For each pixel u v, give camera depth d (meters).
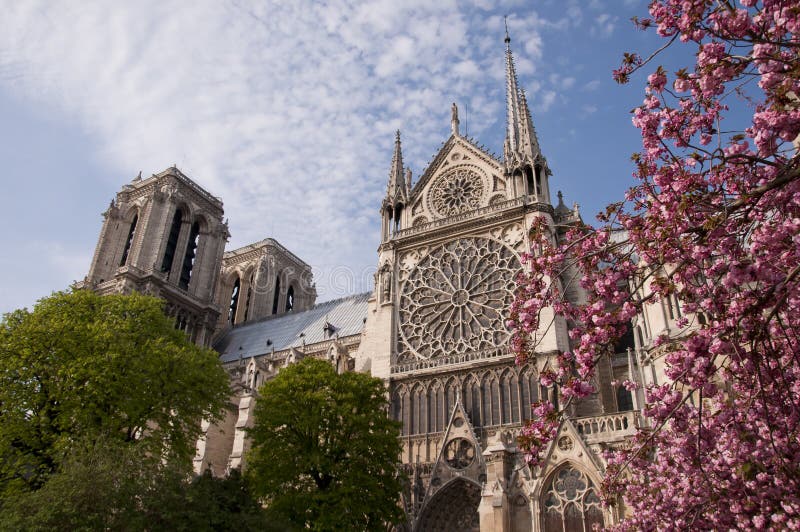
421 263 63.50
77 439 34.34
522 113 65.62
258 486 41.38
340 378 46.28
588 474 40.97
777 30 15.23
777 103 15.44
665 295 18.98
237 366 86.75
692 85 17.45
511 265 58.06
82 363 38.31
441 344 57.81
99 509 26.09
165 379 41.50
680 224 17.17
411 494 49.59
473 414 52.62
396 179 70.62
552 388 49.41
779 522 19.05
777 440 19.44
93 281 91.31
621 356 53.69
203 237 100.44
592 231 20.67
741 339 17.73
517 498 42.88
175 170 99.12
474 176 66.12
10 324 42.09
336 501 39.81
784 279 15.15
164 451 40.72
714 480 21.78
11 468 37.38
